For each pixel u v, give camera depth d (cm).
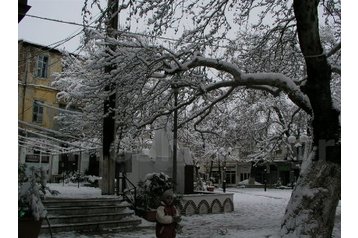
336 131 891
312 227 859
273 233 987
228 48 1463
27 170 823
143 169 1891
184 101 1345
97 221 1205
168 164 1883
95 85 1238
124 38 1388
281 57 1500
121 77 1196
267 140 2580
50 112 3431
